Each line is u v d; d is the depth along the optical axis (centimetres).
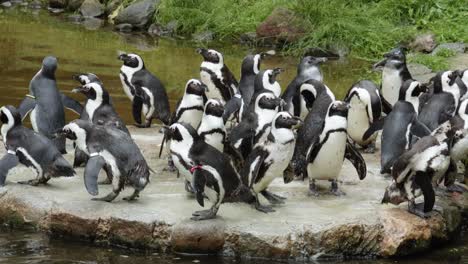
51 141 1181
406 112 1233
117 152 1074
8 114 1144
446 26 2586
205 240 1050
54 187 1178
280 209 1116
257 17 2723
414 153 1074
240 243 1049
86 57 2233
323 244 1056
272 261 1048
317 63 1526
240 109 1419
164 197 1148
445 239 1140
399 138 1217
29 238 1102
